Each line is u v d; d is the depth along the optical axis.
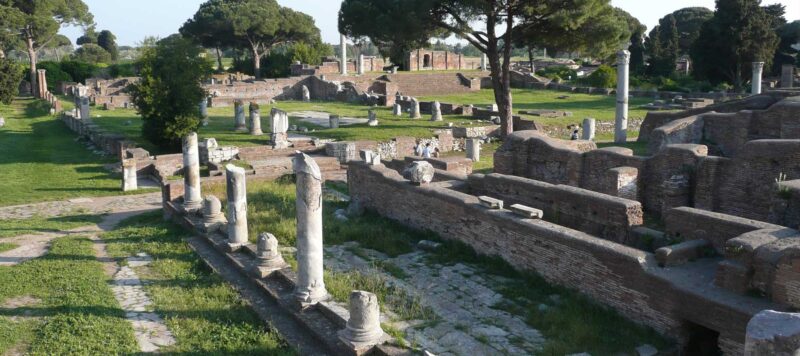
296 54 77.56
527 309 12.51
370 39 36.00
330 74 66.50
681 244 11.89
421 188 18.00
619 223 14.20
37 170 28.95
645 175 18.67
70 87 69.62
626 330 11.30
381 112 48.91
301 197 11.88
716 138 25.73
